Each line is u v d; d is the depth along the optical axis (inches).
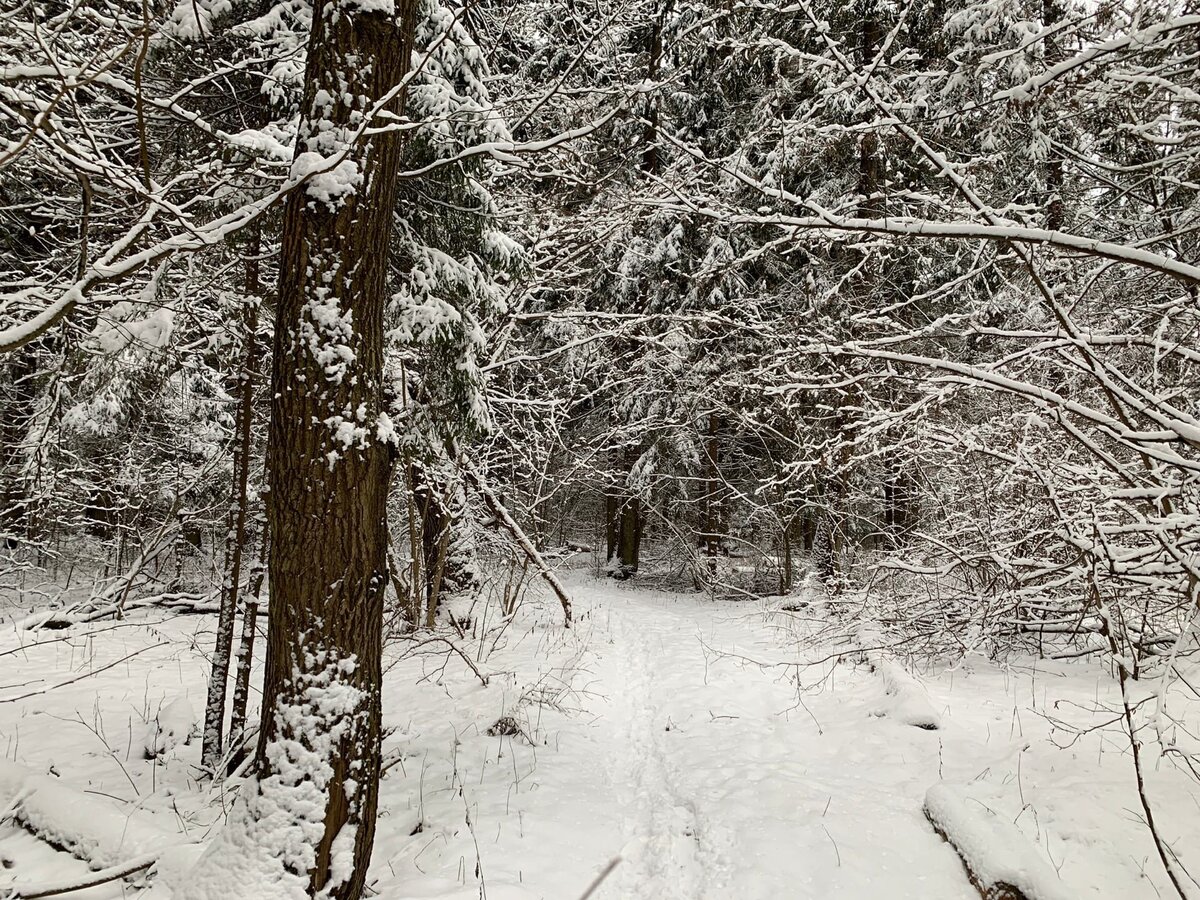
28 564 418.9
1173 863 129.3
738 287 533.6
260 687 295.1
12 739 235.5
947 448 226.1
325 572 124.6
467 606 399.2
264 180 183.8
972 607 263.6
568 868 151.9
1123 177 223.9
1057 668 263.7
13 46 136.5
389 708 267.7
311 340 127.6
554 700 263.4
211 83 203.6
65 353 201.3
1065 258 213.9
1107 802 150.6
